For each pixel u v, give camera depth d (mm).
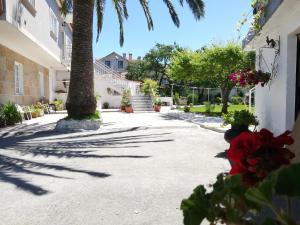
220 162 6883
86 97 13000
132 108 24734
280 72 7656
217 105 37344
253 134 1438
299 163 1009
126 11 17016
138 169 6328
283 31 7410
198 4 14148
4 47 15516
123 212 4102
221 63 20750
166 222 3785
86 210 4184
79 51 12898
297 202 1323
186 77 23328
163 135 11188
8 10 11383
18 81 18547
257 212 1154
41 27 17156
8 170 6289
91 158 7387
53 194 4828
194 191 1194
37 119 17875
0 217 3996
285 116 7230
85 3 12812
